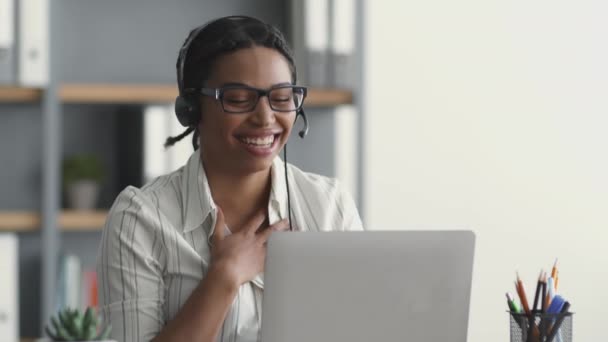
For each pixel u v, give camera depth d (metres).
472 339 5.73
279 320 2.09
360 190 4.44
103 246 2.45
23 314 4.55
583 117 5.74
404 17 5.75
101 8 4.62
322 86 4.39
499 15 5.76
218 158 2.48
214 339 2.31
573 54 5.73
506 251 5.75
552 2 5.73
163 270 2.44
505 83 5.77
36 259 4.56
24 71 4.20
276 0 4.75
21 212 4.34
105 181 4.61
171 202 2.49
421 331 2.12
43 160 4.29
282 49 2.45
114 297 2.39
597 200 5.75
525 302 2.18
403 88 5.76
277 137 2.44
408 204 5.75
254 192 2.52
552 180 5.76
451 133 5.76
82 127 4.61
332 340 2.10
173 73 4.67
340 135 5.38
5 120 4.55
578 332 5.71
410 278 2.12
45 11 4.21
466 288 2.14
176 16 4.67
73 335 1.89
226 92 2.38
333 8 4.39
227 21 2.44
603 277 5.71
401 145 5.75
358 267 2.10
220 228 2.45
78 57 4.60
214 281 2.31
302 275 2.09
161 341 2.29
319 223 2.60
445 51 5.77
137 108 4.57
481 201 5.76
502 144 5.78
